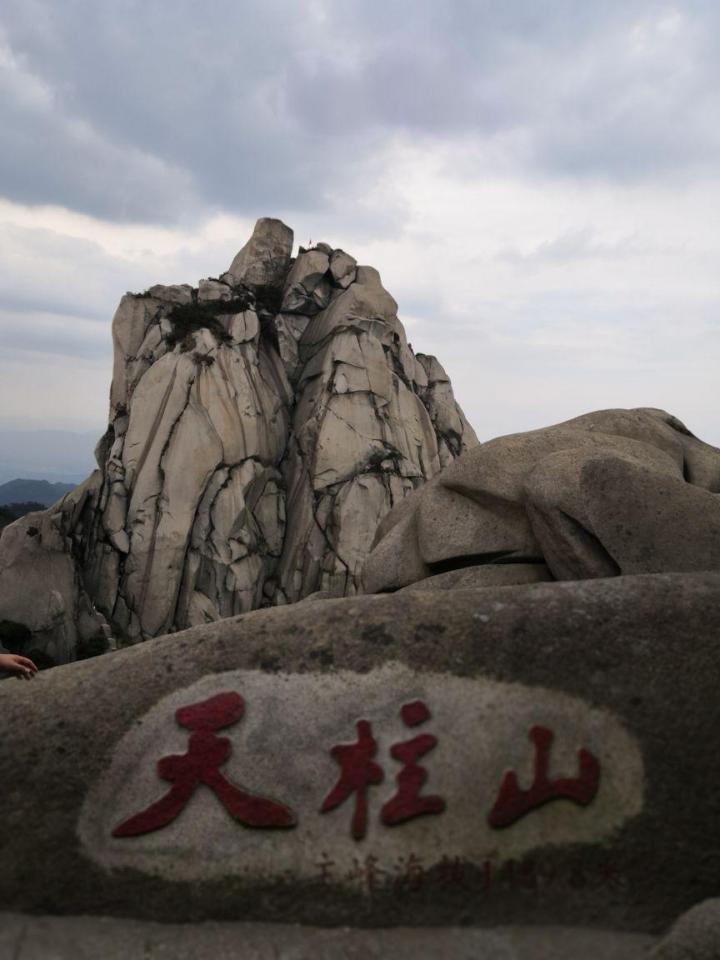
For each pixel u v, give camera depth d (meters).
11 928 2.32
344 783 2.51
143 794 2.52
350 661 2.71
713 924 2.09
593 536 3.56
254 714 2.63
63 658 19.39
